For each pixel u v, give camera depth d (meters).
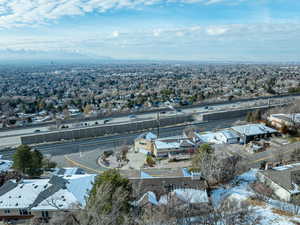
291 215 24.50
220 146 55.41
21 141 62.62
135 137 67.94
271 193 30.45
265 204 27.30
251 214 24.11
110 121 79.62
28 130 72.38
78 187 32.72
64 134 66.69
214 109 93.00
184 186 31.00
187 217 23.52
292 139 57.66
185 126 75.75
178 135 67.62
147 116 85.00
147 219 21.89
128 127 72.88
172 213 23.84
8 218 30.42
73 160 53.50
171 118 78.69
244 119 82.12
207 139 61.25
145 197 27.19
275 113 74.06
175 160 51.25
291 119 62.97
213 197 30.20
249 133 58.72
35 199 31.06
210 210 24.66
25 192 32.69
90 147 61.38
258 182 33.88
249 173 38.75
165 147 53.09
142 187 30.48
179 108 96.19
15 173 42.84
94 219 19.17
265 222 23.06
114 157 54.75
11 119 84.38
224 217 23.00
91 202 20.72
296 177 31.56
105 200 20.44
